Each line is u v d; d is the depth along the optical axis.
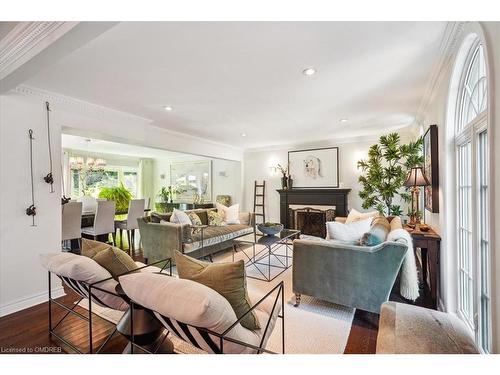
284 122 4.16
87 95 2.91
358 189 5.49
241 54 2.03
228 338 1.11
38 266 2.69
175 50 1.96
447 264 2.26
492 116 1.25
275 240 3.71
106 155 7.86
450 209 2.25
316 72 2.36
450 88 2.15
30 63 1.69
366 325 2.23
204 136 5.23
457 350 1.11
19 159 2.57
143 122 4.01
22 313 2.46
